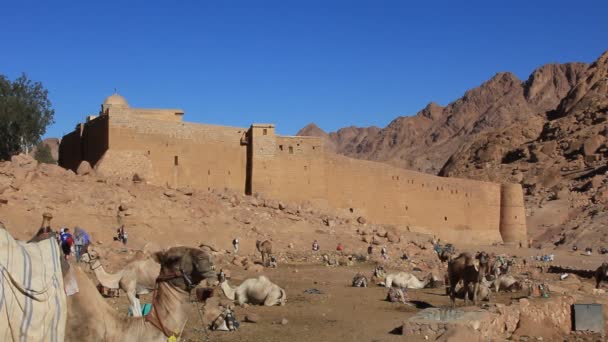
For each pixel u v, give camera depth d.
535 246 79.31
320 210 52.91
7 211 33.34
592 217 85.56
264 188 53.53
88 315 7.30
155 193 42.22
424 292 24.30
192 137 51.34
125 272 14.14
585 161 116.00
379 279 27.09
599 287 31.06
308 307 19.45
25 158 39.59
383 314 18.61
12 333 6.62
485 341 15.32
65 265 7.27
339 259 38.59
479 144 145.25
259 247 33.66
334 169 57.56
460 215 69.25
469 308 18.05
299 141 55.44
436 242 54.72
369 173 60.41
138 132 48.53
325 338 14.91
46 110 59.91
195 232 39.66
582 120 131.62
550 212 94.19
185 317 7.61
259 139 53.81
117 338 7.39
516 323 19.00
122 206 38.00
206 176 51.91
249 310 18.53
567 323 21.69
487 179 125.19
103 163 46.41
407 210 63.56
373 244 46.72
